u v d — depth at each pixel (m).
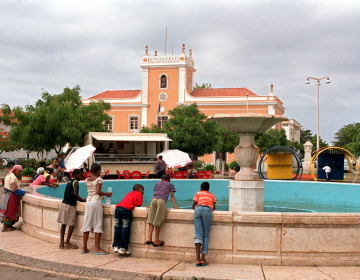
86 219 7.14
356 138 53.84
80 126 27.27
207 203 6.43
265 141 40.16
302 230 6.33
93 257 6.93
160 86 49.50
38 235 8.48
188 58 50.06
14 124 27.72
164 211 6.71
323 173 26.73
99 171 7.25
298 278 5.66
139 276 5.89
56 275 6.04
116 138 23.73
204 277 5.73
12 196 9.36
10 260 6.76
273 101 46.19
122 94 53.25
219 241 6.53
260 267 6.23
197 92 50.91
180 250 6.73
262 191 9.72
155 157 25.36
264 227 6.39
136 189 7.11
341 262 6.29
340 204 14.46
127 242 6.86
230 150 33.16
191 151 30.84
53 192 12.35
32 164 25.16
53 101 27.12
